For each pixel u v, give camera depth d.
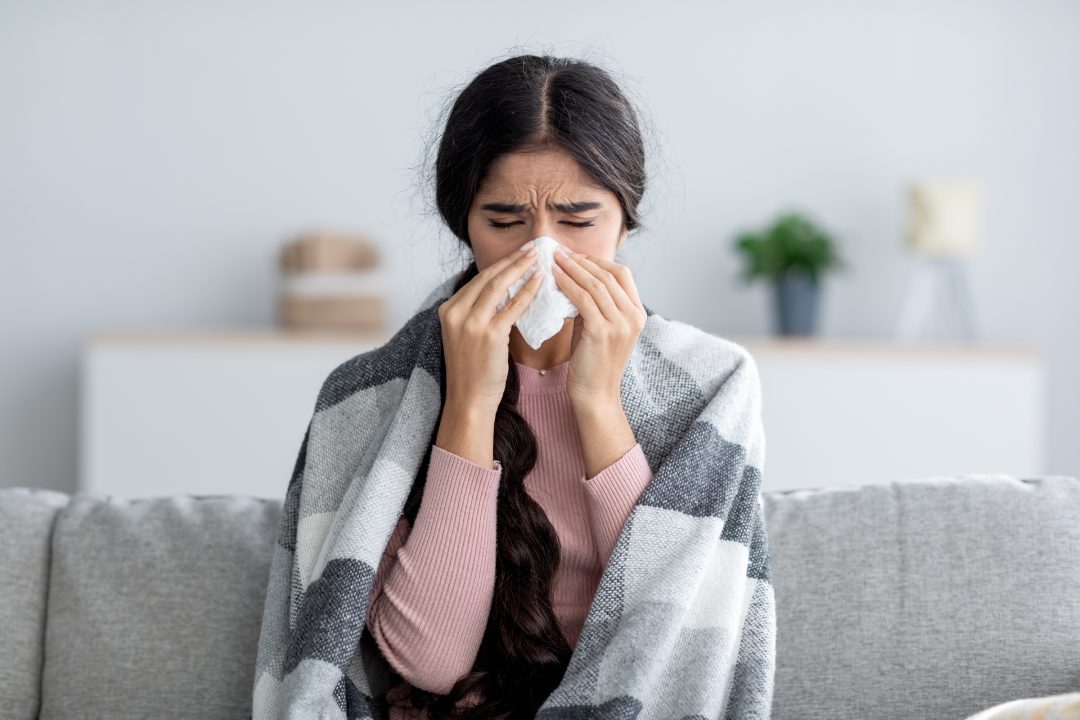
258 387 3.53
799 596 1.45
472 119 1.35
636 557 1.32
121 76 4.03
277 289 4.03
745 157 4.15
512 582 1.38
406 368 1.46
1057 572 1.42
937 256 4.05
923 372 3.59
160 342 3.52
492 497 1.34
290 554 1.41
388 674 1.43
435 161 1.52
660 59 4.12
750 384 1.46
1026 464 3.60
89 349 3.51
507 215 1.35
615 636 1.28
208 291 4.08
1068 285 4.21
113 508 1.56
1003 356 3.59
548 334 1.33
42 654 1.49
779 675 1.41
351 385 1.46
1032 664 1.38
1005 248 4.20
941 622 1.41
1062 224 4.20
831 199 4.17
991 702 1.37
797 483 3.57
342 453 1.43
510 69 1.36
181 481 3.52
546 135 1.31
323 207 4.08
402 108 4.08
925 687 1.39
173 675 1.44
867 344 3.59
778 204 4.17
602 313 1.33
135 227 4.06
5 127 4.01
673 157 4.13
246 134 4.07
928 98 4.18
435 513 1.33
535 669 1.36
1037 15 4.17
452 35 4.07
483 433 1.35
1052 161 4.19
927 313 4.18
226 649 1.45
